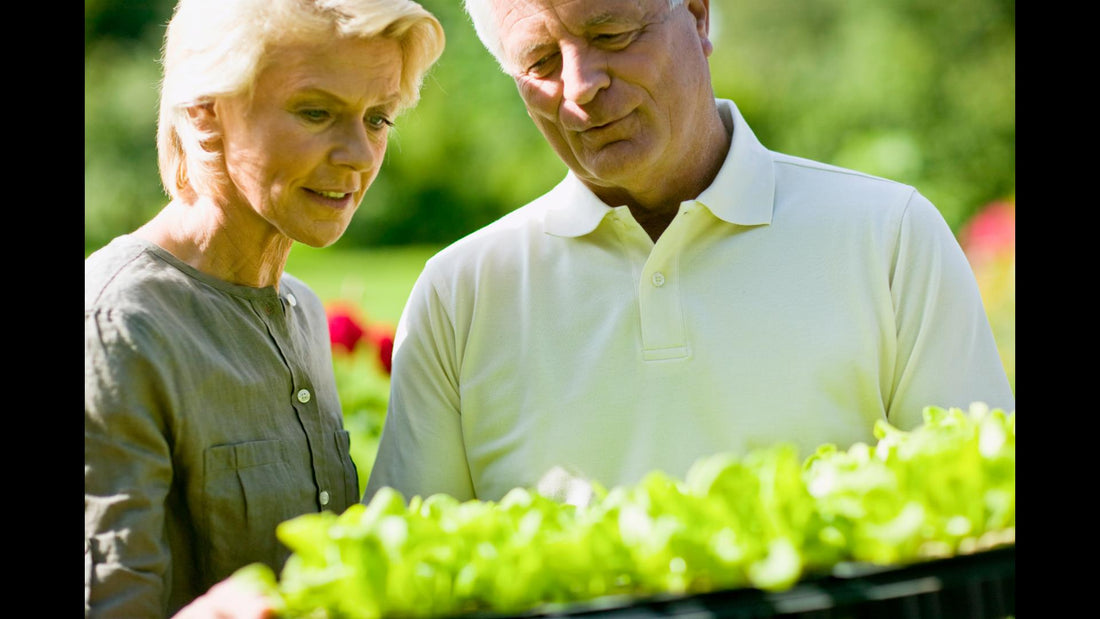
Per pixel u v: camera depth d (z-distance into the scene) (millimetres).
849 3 9961
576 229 1885
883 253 1815
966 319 1823
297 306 1875
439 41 1688
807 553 1144
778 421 1770
